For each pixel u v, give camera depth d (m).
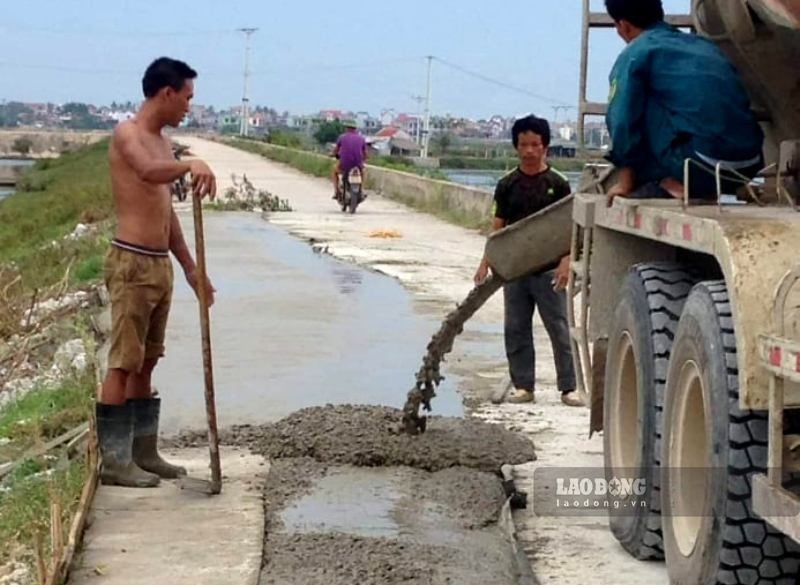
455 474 7.33
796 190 5.79
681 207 5.46
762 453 4.69
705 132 5.81
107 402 6.86
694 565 5.08
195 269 6.98
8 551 6.21
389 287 15.27
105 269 6.82
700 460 5.30
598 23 7.70
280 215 26.16
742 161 5.88
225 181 37.50
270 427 8.17
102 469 6.95
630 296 6.04
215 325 12.41
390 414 8.45
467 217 24.58
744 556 4.76
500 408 9.15
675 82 5.86
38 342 12.60
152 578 5.57
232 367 10.45
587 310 6.73
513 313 9.26
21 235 33.00
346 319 12.89
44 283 17.58
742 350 4.54
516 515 6.85
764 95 6.22
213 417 6.82
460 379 10.18
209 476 7.18
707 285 5.05
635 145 6.03
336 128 71.38
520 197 8.88
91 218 29.78
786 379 4.37
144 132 6.69
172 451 7.80
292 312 13.27
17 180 70.06
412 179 29.94
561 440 8.22
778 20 5.51
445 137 70.75
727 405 4.73
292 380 10.01
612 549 6.28
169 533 6.17
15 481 7.28
